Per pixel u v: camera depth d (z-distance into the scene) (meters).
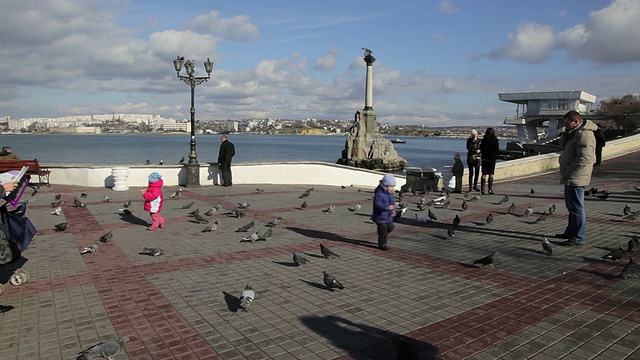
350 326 4.95
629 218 10.76
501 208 13.18
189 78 18.48
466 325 4.93
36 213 12.40
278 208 13.64
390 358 4.21
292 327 4.93
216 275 6.88
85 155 81.56
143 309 5.47
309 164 21.05
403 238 9.45
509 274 6.81
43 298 5.86
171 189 18.23
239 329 4.88
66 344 4.52
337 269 7.19
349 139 80.56
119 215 12.20
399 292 6.06
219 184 19.94
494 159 16.30
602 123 103.44
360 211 13.12
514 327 4.86
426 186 17.97
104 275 6.86
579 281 6.43
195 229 10.43
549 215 11.75
